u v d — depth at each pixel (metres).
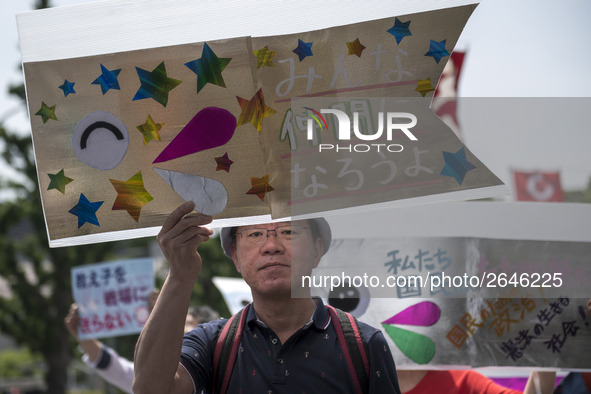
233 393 2.02
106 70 2.02
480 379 2.72
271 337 2.06
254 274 2.06
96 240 2.04
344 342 2.05
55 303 16.80
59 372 16.78
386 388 2.02
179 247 1.89
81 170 2.03
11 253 16.58
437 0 2.04
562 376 2.85
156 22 2.02
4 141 15.64
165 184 2.04
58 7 2.01
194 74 2.03
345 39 2.05
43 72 2.01
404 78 2.06
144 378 1.87
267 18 2.04
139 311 4.64
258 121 2.04
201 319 3.86
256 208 2.05
